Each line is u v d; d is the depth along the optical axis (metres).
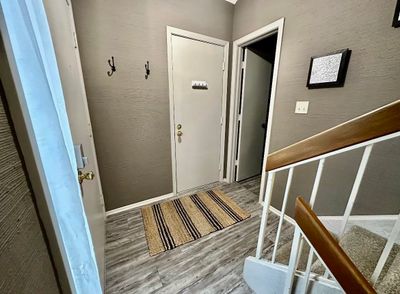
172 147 2.18
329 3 1.29
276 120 1.84
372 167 1.22
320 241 0.64
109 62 1.62
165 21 1.80
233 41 2.27
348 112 1.30
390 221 1.16
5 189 0.32
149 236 1.62
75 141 0.91
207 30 2.07
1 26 0.34
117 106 1.75
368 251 0.96
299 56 1.55
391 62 1.07
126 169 1.94
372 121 0.53
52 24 0.75
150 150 2.04
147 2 1.67
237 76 2.38
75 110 1.02
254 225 1.78
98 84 1.62
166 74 1.93
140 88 1.82
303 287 0.84
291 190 1.80
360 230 1.18
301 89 1.57
